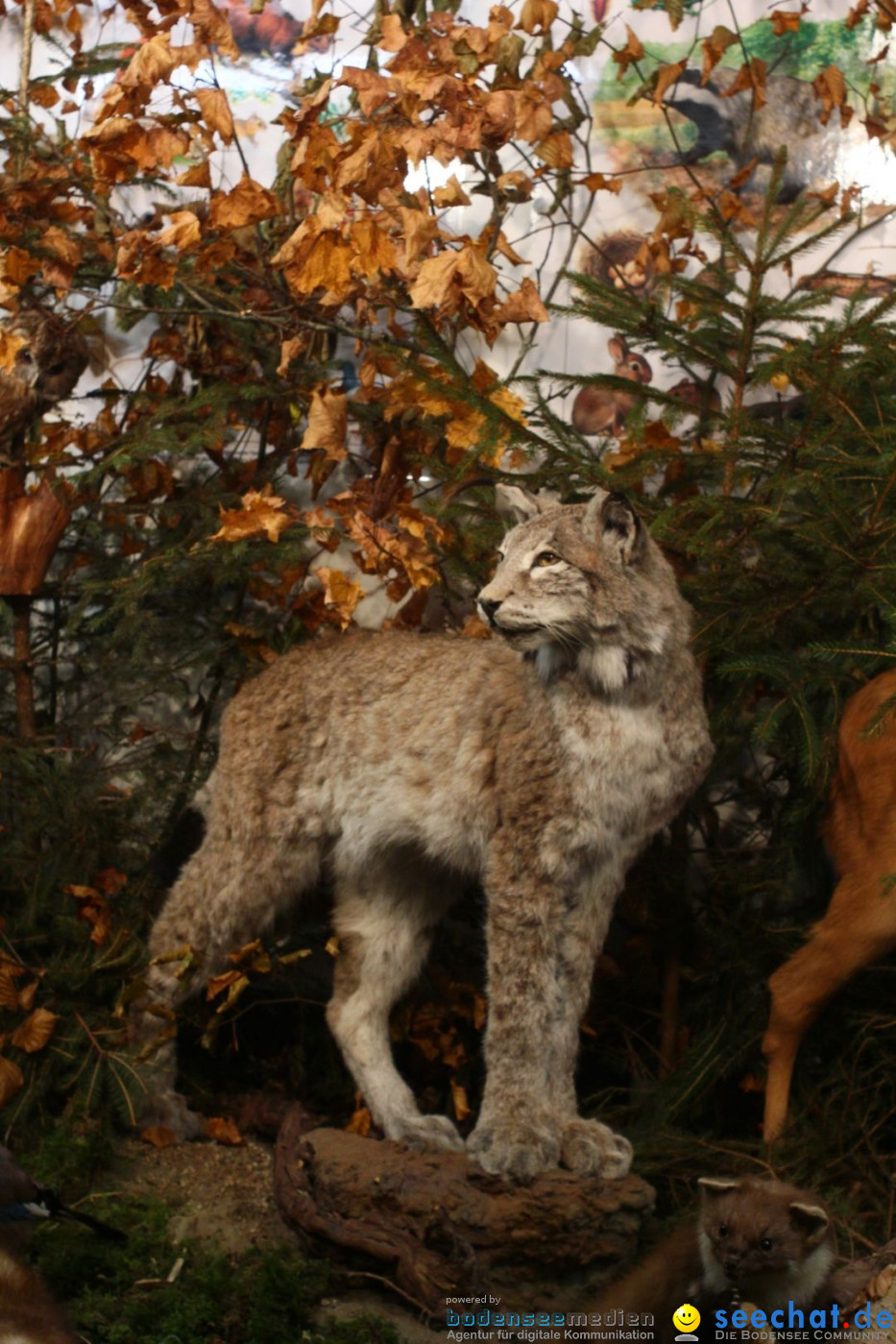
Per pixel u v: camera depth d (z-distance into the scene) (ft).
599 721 12.16
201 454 17.60
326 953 17.51
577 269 17.30
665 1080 13.98
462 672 13.60
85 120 17.42
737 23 16.44
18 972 14.26
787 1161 12.56
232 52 14.51
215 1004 16.42
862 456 13.17
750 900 14.94
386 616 17.81
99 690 17.62
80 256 15.56
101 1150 13.43
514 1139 11.72
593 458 15.34
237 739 14.78
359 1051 14.33
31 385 15.19
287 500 17.69
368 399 15.64
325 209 13.69
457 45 15.10
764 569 13.50
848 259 16.88
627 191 17.20
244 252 16.31
